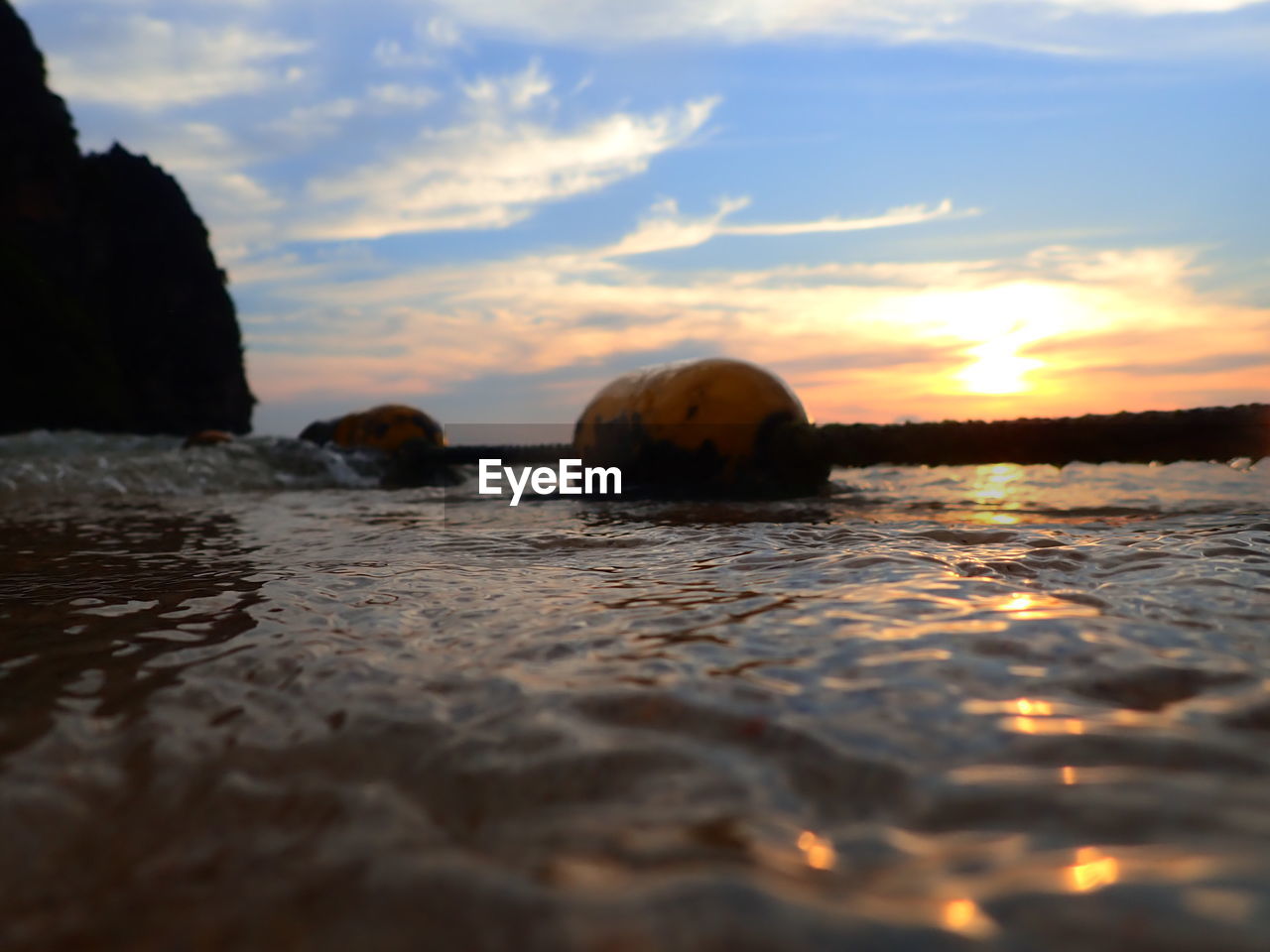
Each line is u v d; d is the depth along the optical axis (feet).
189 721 0.66
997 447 2.82
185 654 0.85
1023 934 0.35
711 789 0.50
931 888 0.39
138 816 0.50
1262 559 1.19
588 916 0.37
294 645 0.88
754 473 3.16
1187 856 0.40
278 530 2.19
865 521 2.04
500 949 0.36
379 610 1.06
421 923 0.38
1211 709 0.60
